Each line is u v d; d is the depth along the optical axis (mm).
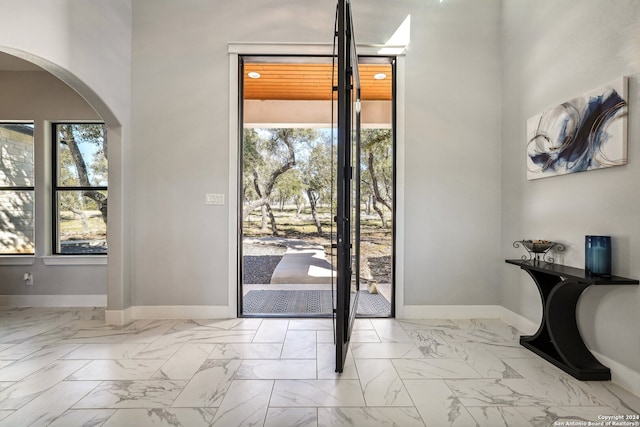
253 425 1410
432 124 2846
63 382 1765
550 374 1849
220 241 2836
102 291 3328
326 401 1587
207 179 2838
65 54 2172
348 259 2156
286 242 6871
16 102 3324
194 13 2836
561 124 2119
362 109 4922
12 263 3303
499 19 2857
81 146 3447
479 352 2143
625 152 1695
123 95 2730
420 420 1442
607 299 1807
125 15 2750
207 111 2836
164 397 1620
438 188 2854
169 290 2830
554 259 2209
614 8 1776
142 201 2828
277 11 2830
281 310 3102
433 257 2854
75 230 3438
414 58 2850
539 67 2367
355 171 2674
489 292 2852
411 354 2111
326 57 2893
